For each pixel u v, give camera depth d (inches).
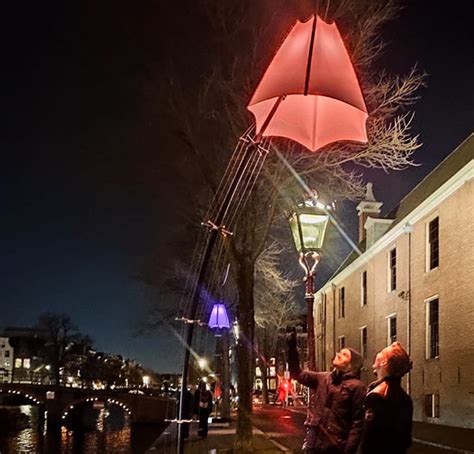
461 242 808.3
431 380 882.1
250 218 473.1
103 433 2561.5
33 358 4281.5
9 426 2760.8
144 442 2096.5
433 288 891.4
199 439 698.8
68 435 2481.5
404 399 184.1
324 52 119.5
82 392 2758.4
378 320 1122.0
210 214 310.7
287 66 120.9
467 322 785.6
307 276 346.6
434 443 629.9
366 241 1223.5
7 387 2824.8
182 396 205.9
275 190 458.9
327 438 211.9
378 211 1305.4
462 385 790.5
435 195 869.8
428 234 925.2
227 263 541.3
